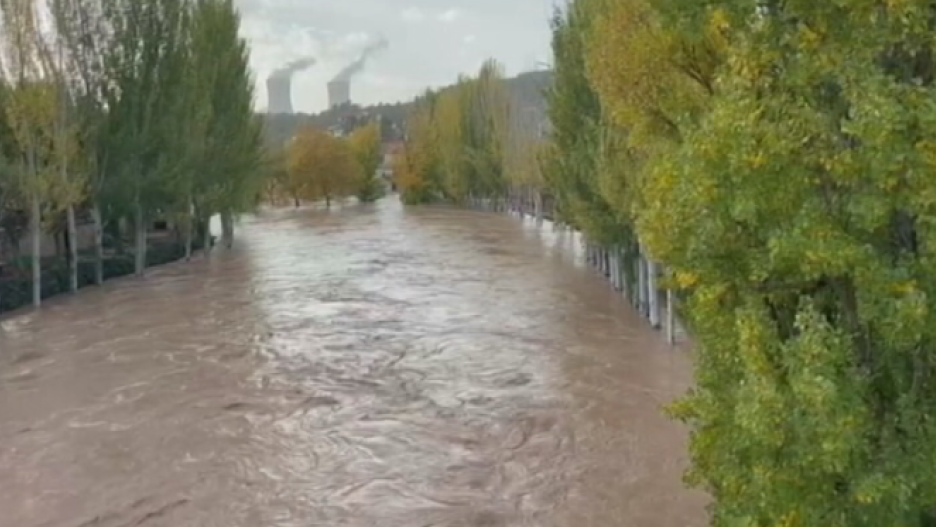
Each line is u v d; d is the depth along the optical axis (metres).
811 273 2.87
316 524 6.48
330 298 17.27
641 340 12.46
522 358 11.58
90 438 8.59
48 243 20.84
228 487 7.26
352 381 10.62
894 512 2.81
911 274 2.73
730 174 2.91
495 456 7.84
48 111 17.34
